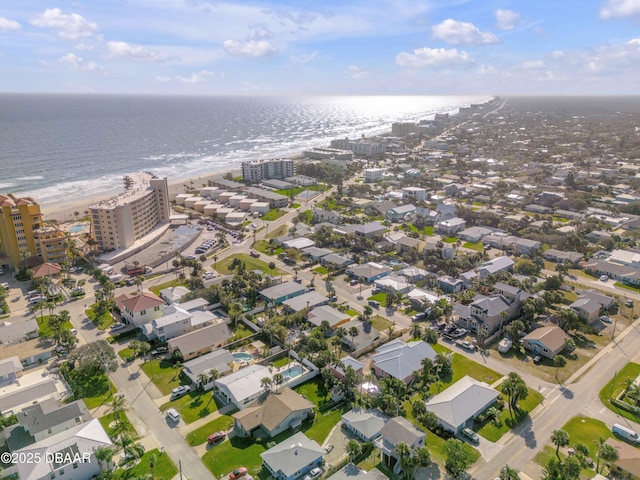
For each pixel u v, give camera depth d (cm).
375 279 17362
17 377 11094
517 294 14438
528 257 19612
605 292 16462
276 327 12925
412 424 9025
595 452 8719
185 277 17638
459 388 10288
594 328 13838
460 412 9531
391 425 8850
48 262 18175
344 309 14962
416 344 11981
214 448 8844
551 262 19475
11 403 9775
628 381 10581
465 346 12681
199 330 12769
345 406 10238
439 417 9469
